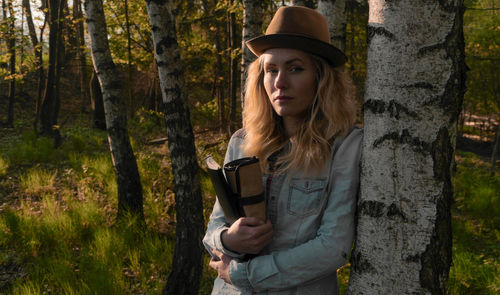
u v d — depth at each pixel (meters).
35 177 7.76
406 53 0.86
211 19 11.59
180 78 3.69
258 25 5.24
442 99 0.85
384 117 0.89
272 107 1.24
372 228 0.91
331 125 1.07
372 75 0.92
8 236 5.19
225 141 6.87
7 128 14.15
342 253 0.96
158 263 4.60
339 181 1.01
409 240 0.87
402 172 0.87
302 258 0.97
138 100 16.06
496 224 6.48
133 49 11.21
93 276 3.91
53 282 4.16
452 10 0.84
